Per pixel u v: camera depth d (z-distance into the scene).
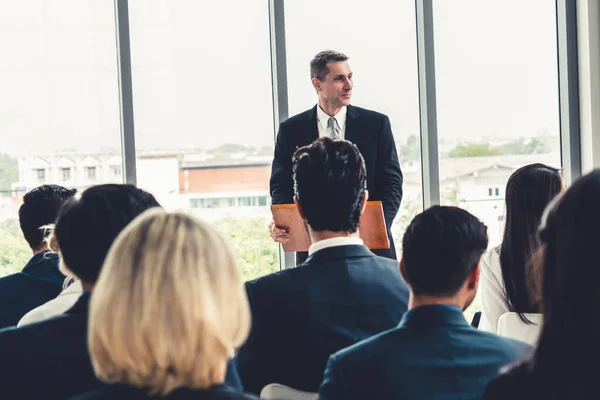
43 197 2.82
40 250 2.84
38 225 2.80
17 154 4.60
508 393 1.10
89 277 1.57
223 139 4.83
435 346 1.52
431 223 1.58
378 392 1.50
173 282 0.99
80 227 1.56
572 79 5.08
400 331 1.55
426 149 4.99
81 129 4.67
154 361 0.97
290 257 4.85
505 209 2.52
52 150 4.64
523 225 2.46
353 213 2.06
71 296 2.18
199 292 0.99
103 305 1.00
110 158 4.71
